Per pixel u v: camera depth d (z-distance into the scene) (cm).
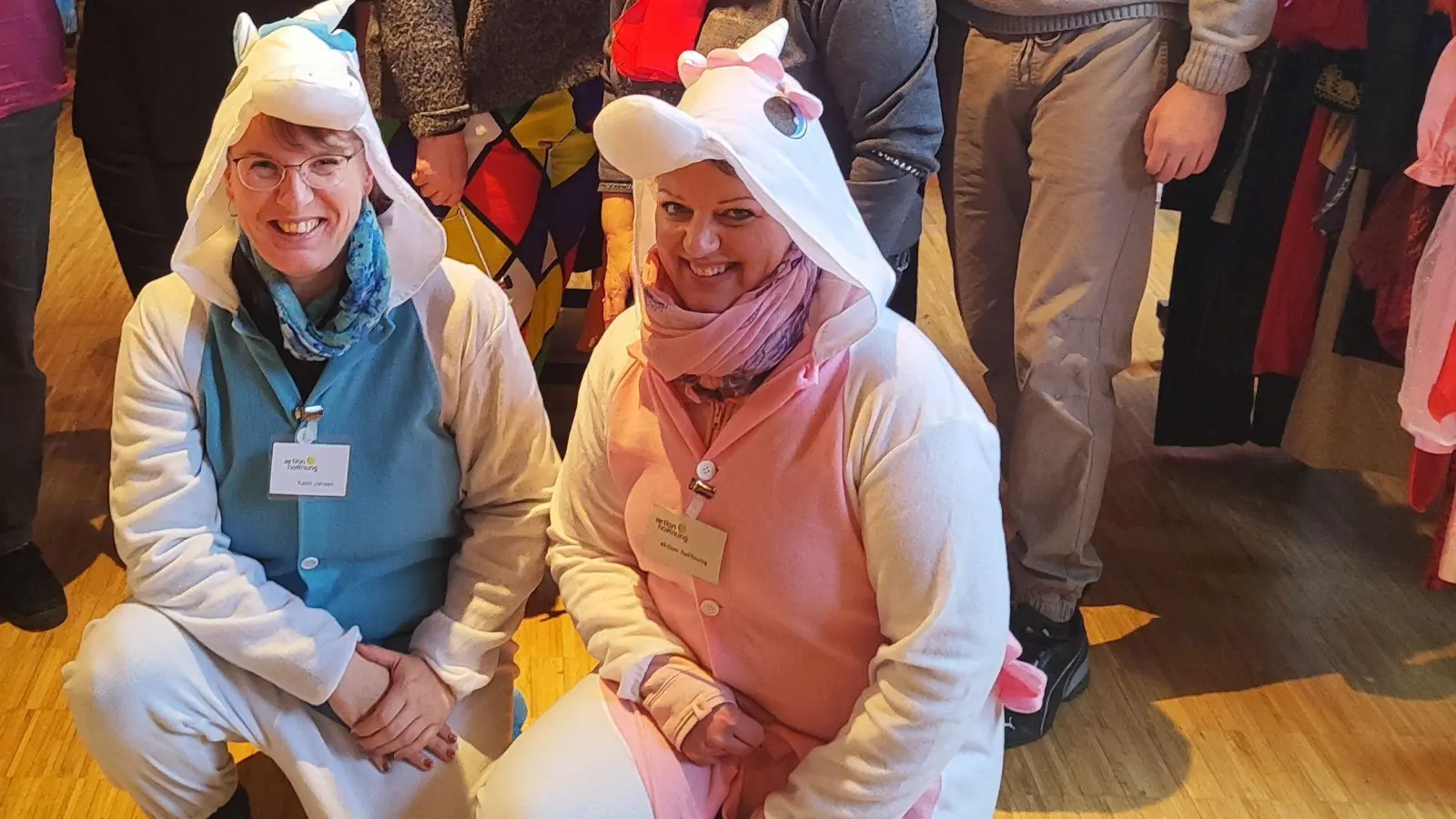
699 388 116
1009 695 130
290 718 137
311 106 110
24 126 185
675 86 165
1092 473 182
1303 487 258
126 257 218
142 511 130
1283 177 218
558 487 136
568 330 309
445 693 139
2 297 191
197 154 207
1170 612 216
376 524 137
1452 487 176
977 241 197
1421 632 211
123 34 197
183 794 139
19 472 203
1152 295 346
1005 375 212
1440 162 161
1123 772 178
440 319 133
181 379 129
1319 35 194
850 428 112
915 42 158
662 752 124
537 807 120
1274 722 189
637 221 117
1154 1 164
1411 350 168
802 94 106
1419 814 170
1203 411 249
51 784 169
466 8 200
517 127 205
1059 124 170
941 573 110
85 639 135
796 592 117
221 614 132
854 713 118
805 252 105
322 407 130
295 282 125
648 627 128
